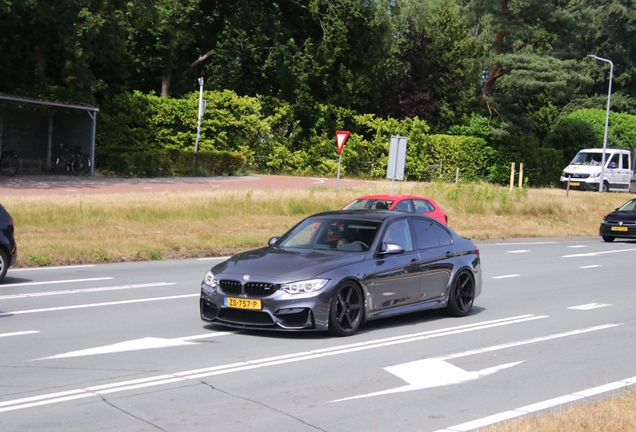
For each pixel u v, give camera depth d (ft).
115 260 56.90
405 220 35.40
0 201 69.10
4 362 25.82
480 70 208.44
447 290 36.27
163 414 20.27
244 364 26.16
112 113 143.54
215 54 167.22
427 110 191.52
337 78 176.96
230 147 156.35
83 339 29.78
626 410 19.95
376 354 28.22
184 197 81.30
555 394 23.06
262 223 74.79
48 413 20.16
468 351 29.19
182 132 149.59
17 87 134.31
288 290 29.63
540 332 33.37
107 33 127.54
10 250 44.29
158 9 149.69
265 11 172.14
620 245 83.05
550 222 102.68
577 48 220.02
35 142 123.95
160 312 36.06
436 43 197.06
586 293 46.03
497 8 193.67
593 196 127.34
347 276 30.96
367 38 178.60
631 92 262.26
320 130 175.83
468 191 106.93
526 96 235.61
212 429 19.07
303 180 141.90
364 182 143.54
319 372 25.29
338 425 19.60
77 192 91.61
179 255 60.54
